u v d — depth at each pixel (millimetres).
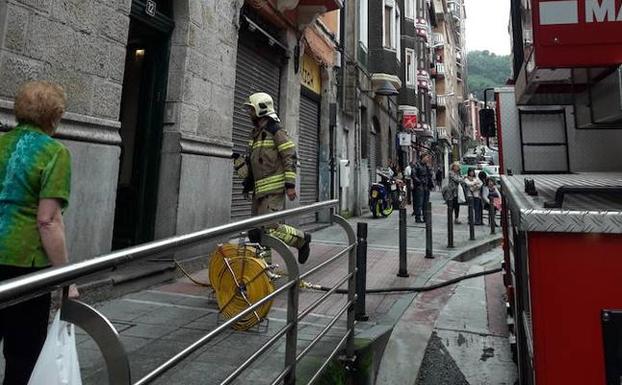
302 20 9305
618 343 1553
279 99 9141
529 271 1660
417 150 28047
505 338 4332
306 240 4746
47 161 2201
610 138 4016
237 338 3461
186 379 2736
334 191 11914
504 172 4324
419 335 4289
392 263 7320
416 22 28516
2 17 3531
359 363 3564
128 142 5824
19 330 2117
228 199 6496
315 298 4820
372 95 16500
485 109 4887
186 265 5559
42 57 3826
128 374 1269
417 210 12805
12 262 2121
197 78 5840
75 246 4086
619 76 1935
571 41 2037
